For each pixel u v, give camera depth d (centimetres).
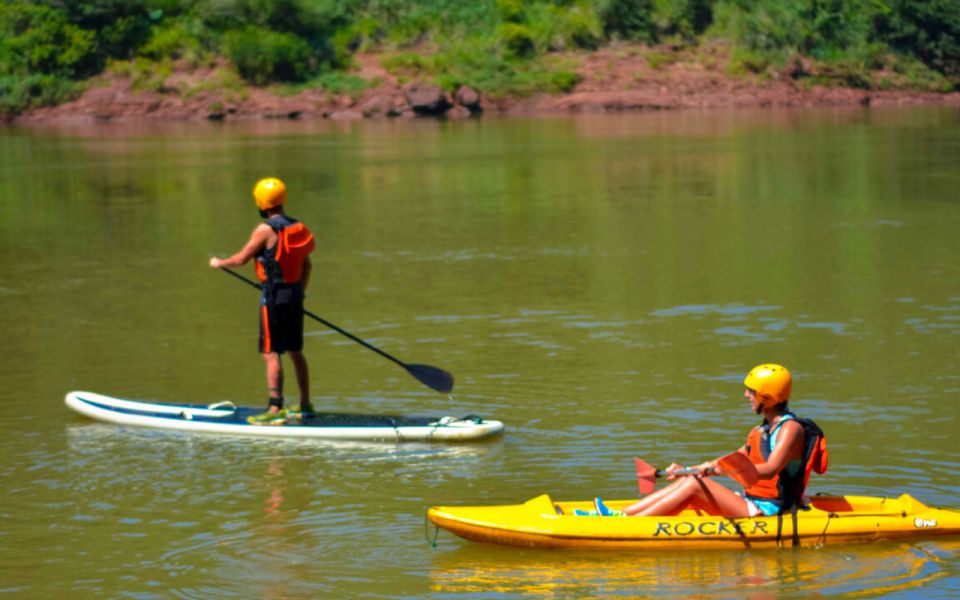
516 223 5112
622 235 4712
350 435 2250
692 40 15200
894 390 2467
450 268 4009
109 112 12912
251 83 13488
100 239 4828
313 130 11388
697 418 2311
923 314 3177
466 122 12344
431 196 6188
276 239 2317
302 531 1795
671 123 11806
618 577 1611
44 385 2645
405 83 13650
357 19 14512
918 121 11775
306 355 2884
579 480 1992
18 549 1739
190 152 9081
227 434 2297
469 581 1606
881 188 6216
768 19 15238
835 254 4172
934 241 4416
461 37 14488
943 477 1966
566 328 3095
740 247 4362
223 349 2947
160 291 3694
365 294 3581
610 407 2402
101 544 1756
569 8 15175
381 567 1658
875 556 1664
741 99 14300
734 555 1677
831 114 13025
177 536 1783
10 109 12900
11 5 13575
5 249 4603
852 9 15762
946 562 1642
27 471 2083
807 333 2988
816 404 2378
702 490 1722
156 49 13550
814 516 1703
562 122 12138
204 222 5297
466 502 1908
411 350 2900
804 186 6375
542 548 1695
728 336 2973
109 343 3025
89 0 13575
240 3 13988
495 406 2434
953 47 15800
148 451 2194
